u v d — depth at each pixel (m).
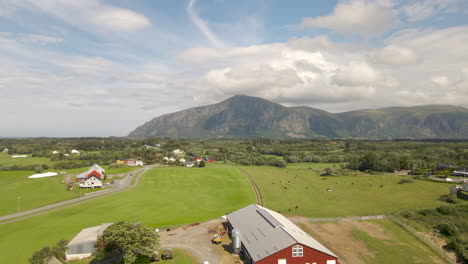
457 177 141.50
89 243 59.09
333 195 120.19
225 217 87.12
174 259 57.19
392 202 104.19
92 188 140.62
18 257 59.44
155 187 142.62
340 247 64.50
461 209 89.44
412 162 183.25
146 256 58.12
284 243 54.34
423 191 118.88
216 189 136.75
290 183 148.88
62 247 57.62
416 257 59.47
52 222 85.00
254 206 80.88
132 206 103.69
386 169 177.50
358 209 96.12
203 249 62.91
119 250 57.28
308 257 53.59
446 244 66.56
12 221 86.88
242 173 184.25
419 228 76.88
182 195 123.81
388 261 57.66
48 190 136.25
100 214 93.25
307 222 82.38
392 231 74.62
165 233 73.50
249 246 58.34
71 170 197.00
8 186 144.75
